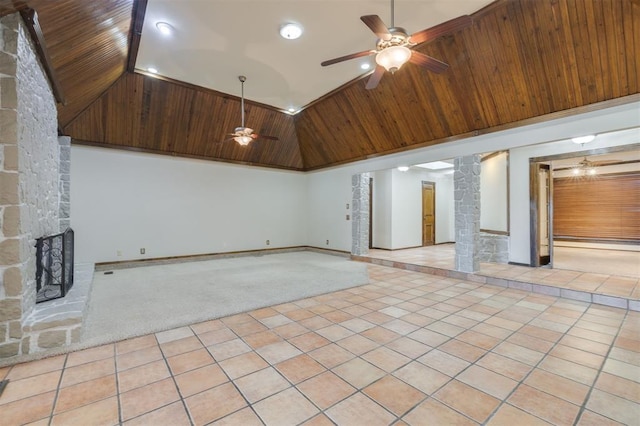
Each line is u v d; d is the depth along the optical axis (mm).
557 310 3477
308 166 8367
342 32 3572
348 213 7379
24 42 2287
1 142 2158
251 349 2486
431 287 4500
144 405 1778
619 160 7719
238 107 5938
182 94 5242
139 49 3930
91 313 3230
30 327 2332
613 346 2555
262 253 7734
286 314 3318
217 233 6992
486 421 1651
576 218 8758
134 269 5672
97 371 2145
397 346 2549
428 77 4375
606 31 3006
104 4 2564
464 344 2588
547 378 2076
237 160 7238
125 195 5789
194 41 3736
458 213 5133
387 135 5828
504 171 6070
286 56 4105
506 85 3934
